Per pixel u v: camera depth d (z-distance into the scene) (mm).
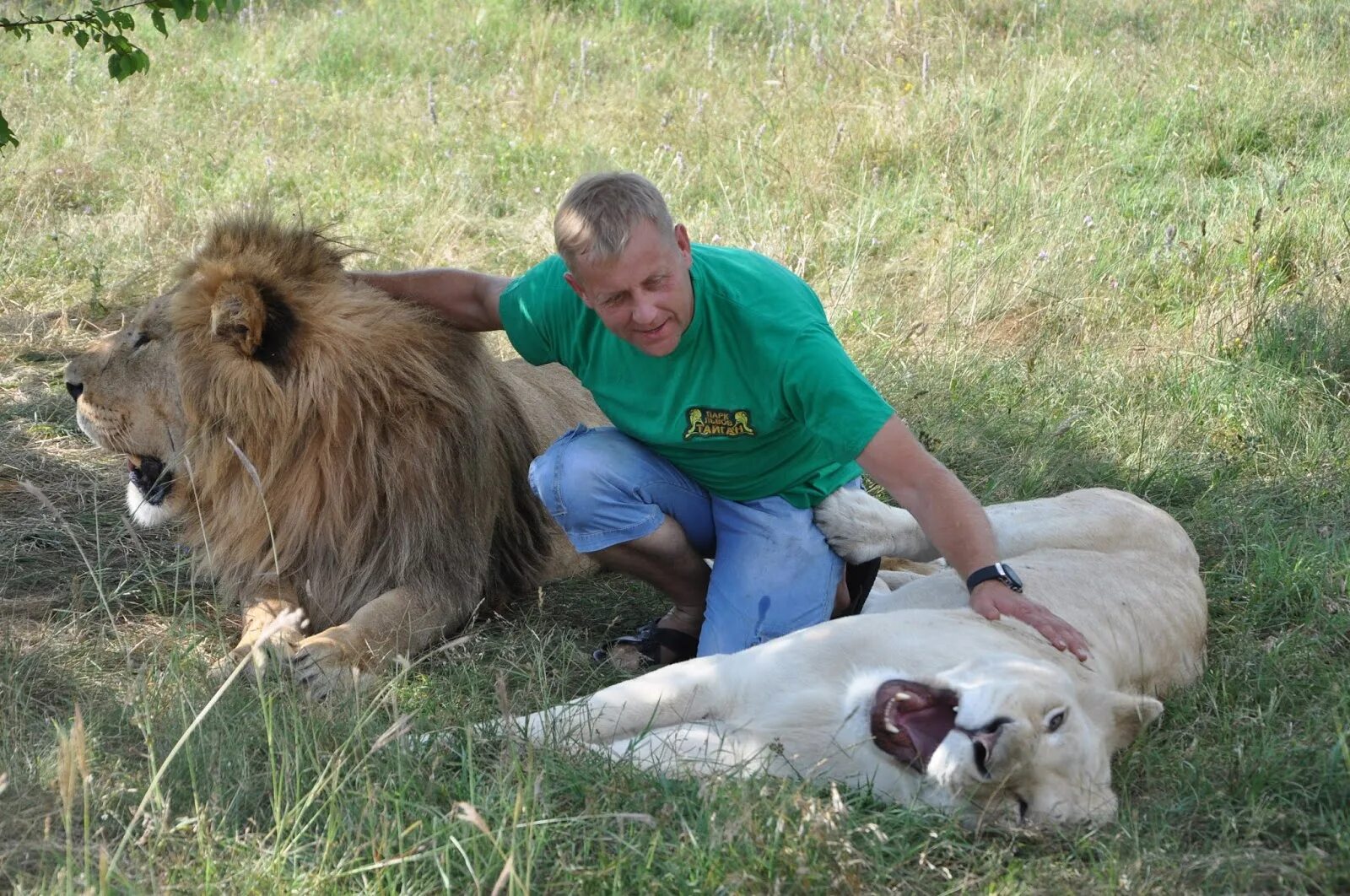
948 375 5684
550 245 6781
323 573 3891
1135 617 3639
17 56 9383
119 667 3516
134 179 7500
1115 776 3109
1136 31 10125
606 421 5000
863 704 2951
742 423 3438
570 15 11359
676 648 3879
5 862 2521
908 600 3850
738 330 3322
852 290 6316
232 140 8188
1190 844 2850
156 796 2576
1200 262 6457
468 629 3988
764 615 3662
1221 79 8578
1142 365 5801
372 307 3822
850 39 10086
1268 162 7602
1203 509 4676
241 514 3846
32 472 4734
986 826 2789
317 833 2674
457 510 3910
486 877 2475
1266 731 3148
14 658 3385
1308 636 3814
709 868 2529
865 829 2633
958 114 8125
